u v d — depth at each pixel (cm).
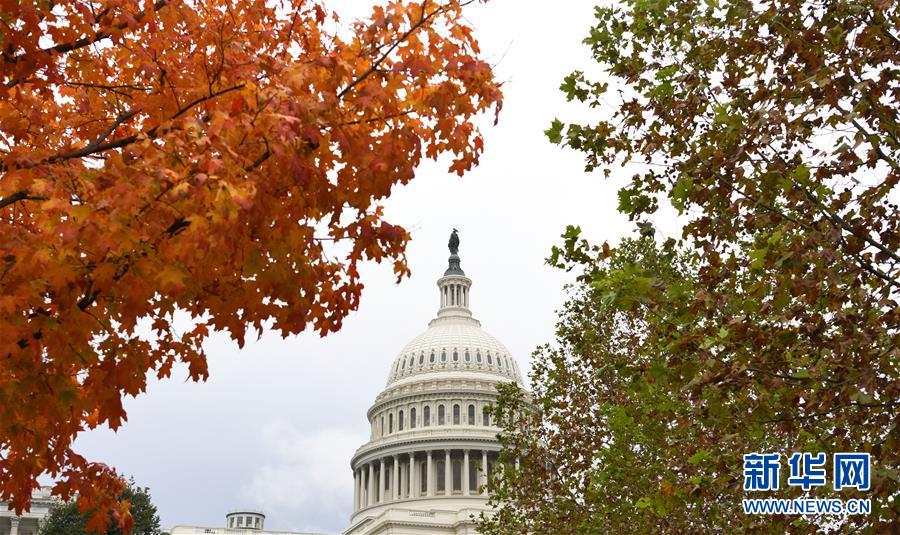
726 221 1323
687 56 1450
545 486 3020
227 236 757
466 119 940
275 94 819
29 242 739
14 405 778
